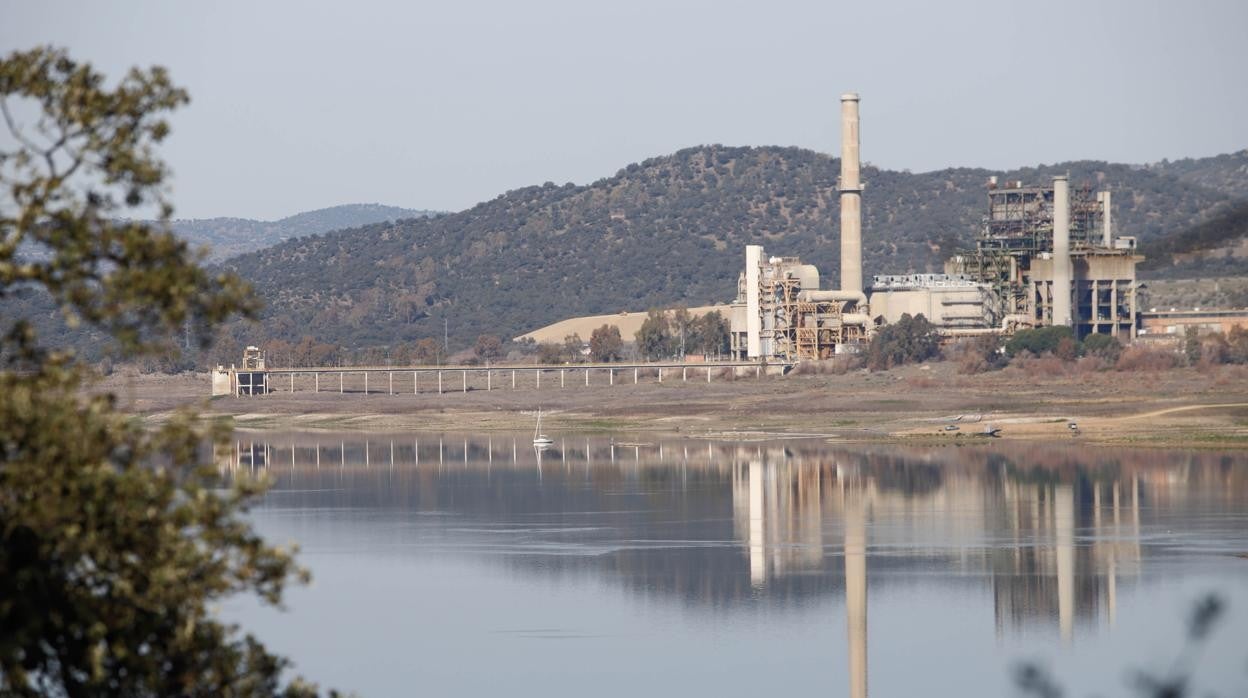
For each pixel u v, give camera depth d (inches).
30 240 2851.9
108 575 2783.0
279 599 2930.6
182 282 2785.4
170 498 2832.2
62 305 2785.4
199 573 2854.3
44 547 2657.5
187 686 2827.3
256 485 2915.8
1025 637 7042.3
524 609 7854.3
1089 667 6279.5
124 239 2790.4
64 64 2827.3
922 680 6358.3
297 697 3058.6
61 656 2773.1
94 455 2731.3
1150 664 5979.3
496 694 6161.4
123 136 2800.2
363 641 7116.1
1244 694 5260.8
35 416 2682.1
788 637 7253.9
